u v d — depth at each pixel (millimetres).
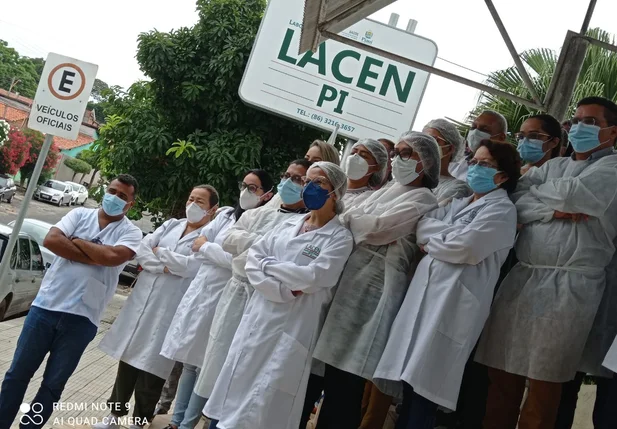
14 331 9008
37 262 11062
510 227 3510
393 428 4719
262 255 4027
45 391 4621
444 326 3422
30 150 37000
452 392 3402
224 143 10523
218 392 3824
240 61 10617
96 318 4844
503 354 3506
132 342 5219
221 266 4906
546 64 7117
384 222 3744
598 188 3402
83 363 7793
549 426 3373
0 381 6180
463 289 3451
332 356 3674
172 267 5242
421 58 8289
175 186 10797
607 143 3615
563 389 3814
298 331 3791
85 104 5840
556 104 5043
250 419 3676
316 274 3732
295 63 8297
